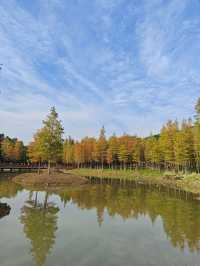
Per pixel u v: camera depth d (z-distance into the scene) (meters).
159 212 24.83
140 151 93.00
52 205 27.92
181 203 29.77
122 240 16.44
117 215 23.52
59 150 56.41
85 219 21.94
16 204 27.81
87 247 15.01
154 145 74.44
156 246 15.39
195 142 57.38
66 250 14.45
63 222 20.72
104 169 92.81
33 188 42.28
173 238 16.94
